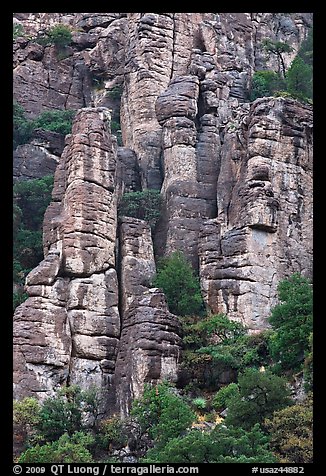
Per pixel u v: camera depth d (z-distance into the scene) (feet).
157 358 274.57
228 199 320.70
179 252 312.71
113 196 305.94
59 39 403.75
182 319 293.02
